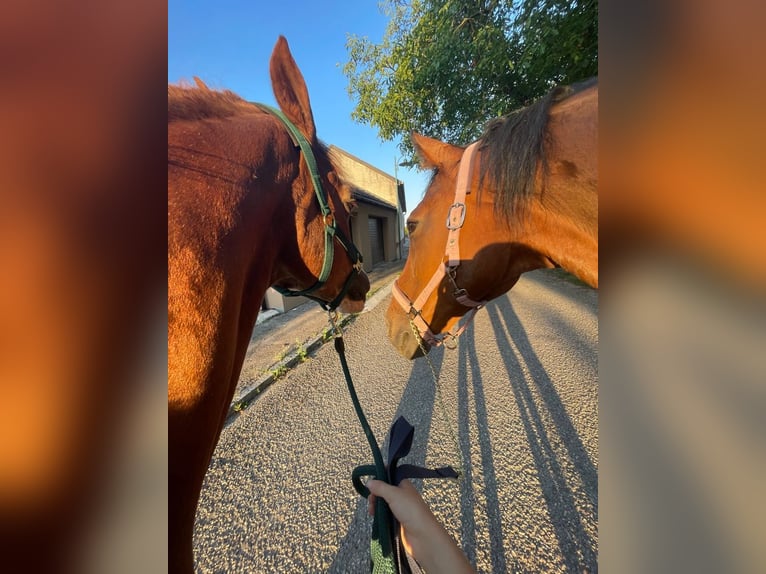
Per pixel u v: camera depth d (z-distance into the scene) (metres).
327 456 2.30
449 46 4.75
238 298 0.76
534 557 1.52
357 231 11.20
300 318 6.05
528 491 1.88
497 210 0.99
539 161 0.89
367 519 1.78
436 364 3.76
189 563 0.67
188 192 0.67
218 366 0.69
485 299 1.24
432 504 1.84
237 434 2.59
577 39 3.69
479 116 5.80
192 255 0.65
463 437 2.39
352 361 4.00
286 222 0.96
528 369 3.46
